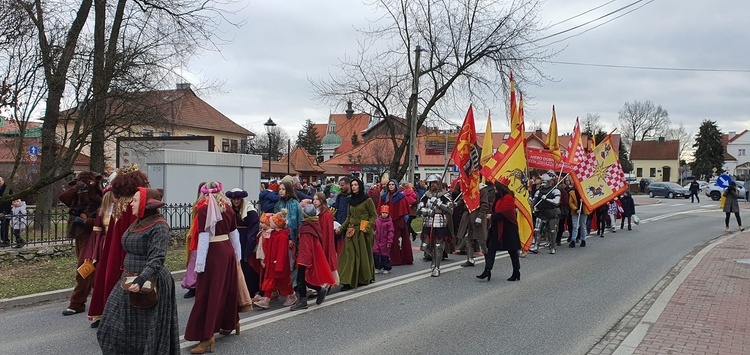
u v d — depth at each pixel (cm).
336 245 970
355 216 921
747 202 4059
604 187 1529
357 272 910
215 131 5619
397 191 1166
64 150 1319
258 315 729
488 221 1088
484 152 1380
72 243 1159
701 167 8812
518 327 679
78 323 693
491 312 755
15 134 1392
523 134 1208
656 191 5006
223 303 589
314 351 580
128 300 453
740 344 586
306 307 770
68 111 1306
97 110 1314
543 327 680
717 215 2745
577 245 1523
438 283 962
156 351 459
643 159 9019
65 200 746
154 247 461
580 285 948
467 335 644
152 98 1434
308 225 770
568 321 709
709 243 1572
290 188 802
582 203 1488
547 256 1312
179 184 1433
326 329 664
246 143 6144
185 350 579
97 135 1371
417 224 1919
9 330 660
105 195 707
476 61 2255
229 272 597
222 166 1543
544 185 1366
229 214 601
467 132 1097
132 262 467
